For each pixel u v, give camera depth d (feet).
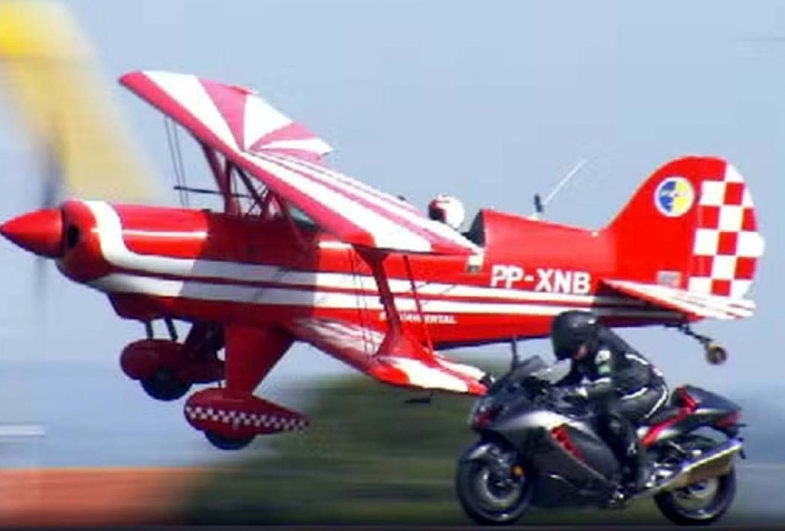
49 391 213.87
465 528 140.26
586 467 143.23
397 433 195.83
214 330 227.20
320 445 197.26
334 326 223.10
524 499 142.61
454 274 234.58
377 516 151.12
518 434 141.49
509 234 238.89
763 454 200.03
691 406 146.72
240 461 191.21
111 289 218.18
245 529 138.41
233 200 223.51
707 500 146.72
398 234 195.11
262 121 232.94
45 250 216.74
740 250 253.85
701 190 252.83
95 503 158.51
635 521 152.76
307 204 202.18
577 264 243.40
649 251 250.57
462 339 236.63
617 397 145.28
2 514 151.94
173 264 218.38
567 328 146.00
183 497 163.22
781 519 155.84
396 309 214.90
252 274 221.46
